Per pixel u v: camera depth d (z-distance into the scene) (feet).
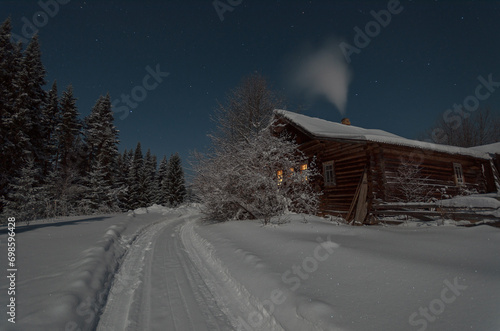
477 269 10.60
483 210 21.04
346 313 8.61
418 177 33.99
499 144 51.42
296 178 31.30
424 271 10.90
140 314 10.64
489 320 7.13
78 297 10.55
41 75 73.46
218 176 32.91
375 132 50.70
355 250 14.92
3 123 60.13
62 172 74.54
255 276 13.12
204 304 11.73
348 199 33.55
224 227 29.68
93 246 18.80
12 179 57.88
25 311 8.91
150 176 143.02
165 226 41.45
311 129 34.47
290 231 23.34
